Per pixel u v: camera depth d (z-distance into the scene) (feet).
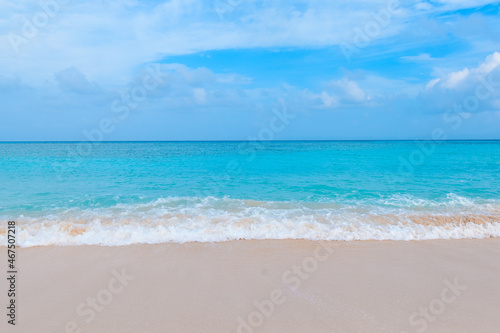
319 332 12.89
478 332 12.90
